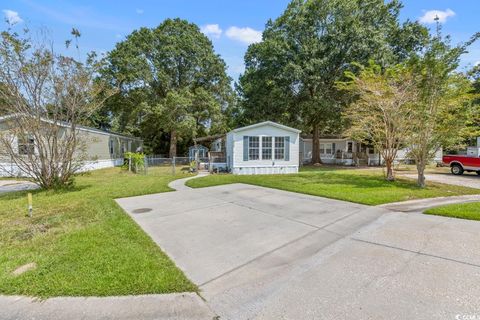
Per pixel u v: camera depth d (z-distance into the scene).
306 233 4.30
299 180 10.57
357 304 2.32
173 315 2.21
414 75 8.78
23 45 7.61
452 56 8.20
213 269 3.05
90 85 8.77
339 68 17.58
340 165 21.94
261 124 13.80
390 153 10.31
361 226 4.66
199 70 24.56
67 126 8.76
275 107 19.77
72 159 8.98
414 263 3.12
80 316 2.19
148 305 2.35
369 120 10.64
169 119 21.48
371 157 23.05
